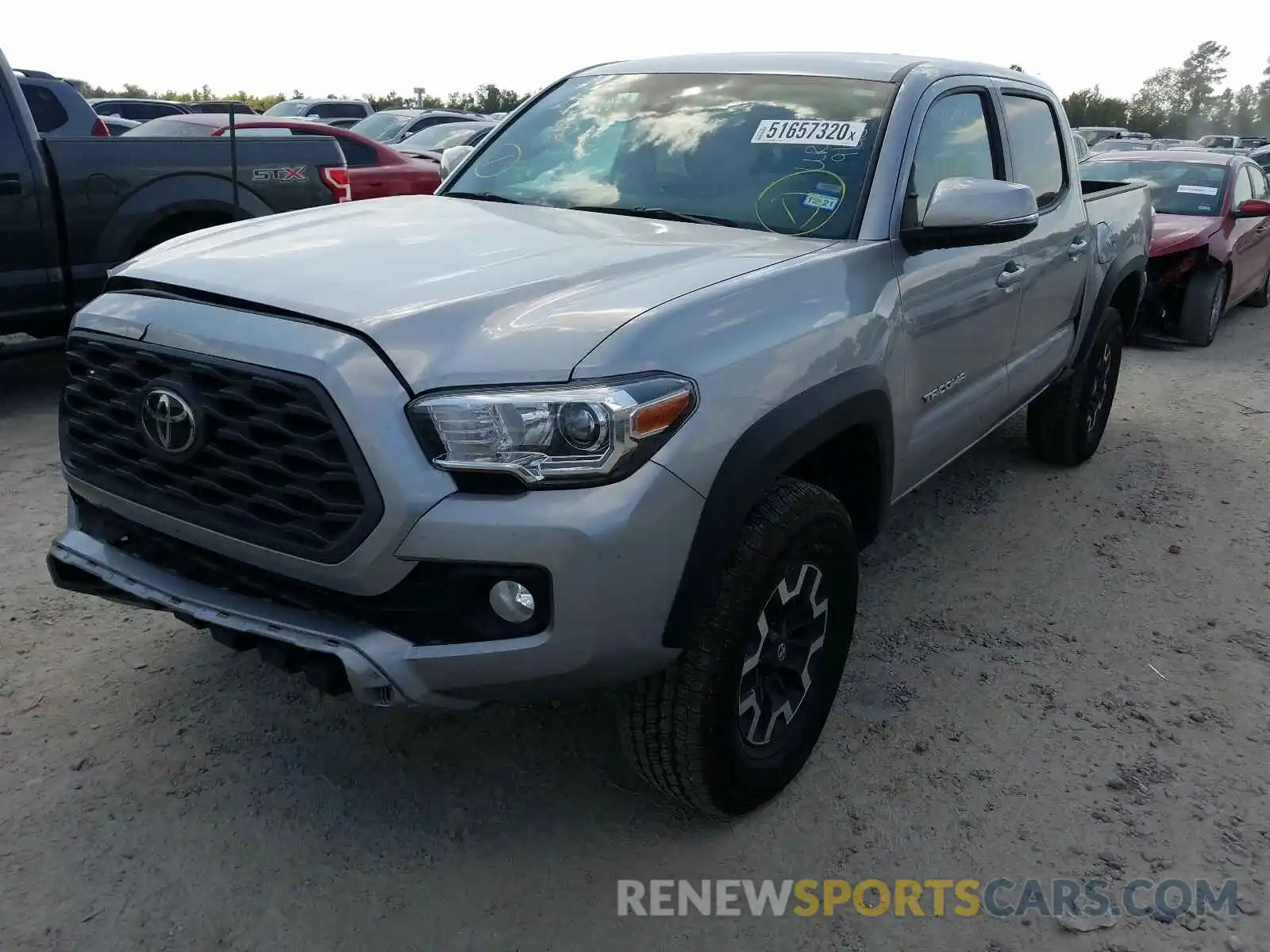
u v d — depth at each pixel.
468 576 2.14
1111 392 5.66
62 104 7.55
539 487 2.11
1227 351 8.96
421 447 2.11
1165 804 2.83
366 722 3.06
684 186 3.32
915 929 2.40
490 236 2.86
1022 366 4.27
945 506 4.96
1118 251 5.23
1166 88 101.00
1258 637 3.77
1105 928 2.40
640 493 2.14
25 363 6.88
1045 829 2.72
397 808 2.72
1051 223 4.30
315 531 2.19
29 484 4.68
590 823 2.70
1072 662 3.55
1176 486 5.35
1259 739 3.14
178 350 2.33
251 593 2.38
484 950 2.29
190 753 2.88
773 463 2.41
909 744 3.06
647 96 3.73
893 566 4.29
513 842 2.62
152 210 5.90
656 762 2.49
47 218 5.51
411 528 2.10
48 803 2.65
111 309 2.53
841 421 2.69
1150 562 4.41
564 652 2.17
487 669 2.19
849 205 3.10
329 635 2.21
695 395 2.24
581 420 2.09
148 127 9.05
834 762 2.96
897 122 3.26
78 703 3.07
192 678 3.23
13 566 3.88
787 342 2.52
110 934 2.27
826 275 2.76
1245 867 2.60
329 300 2.28
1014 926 2.41
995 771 2.95
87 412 2.59
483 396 2.09
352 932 2.32
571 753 2.98
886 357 2.92
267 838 2.59
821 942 2.35
